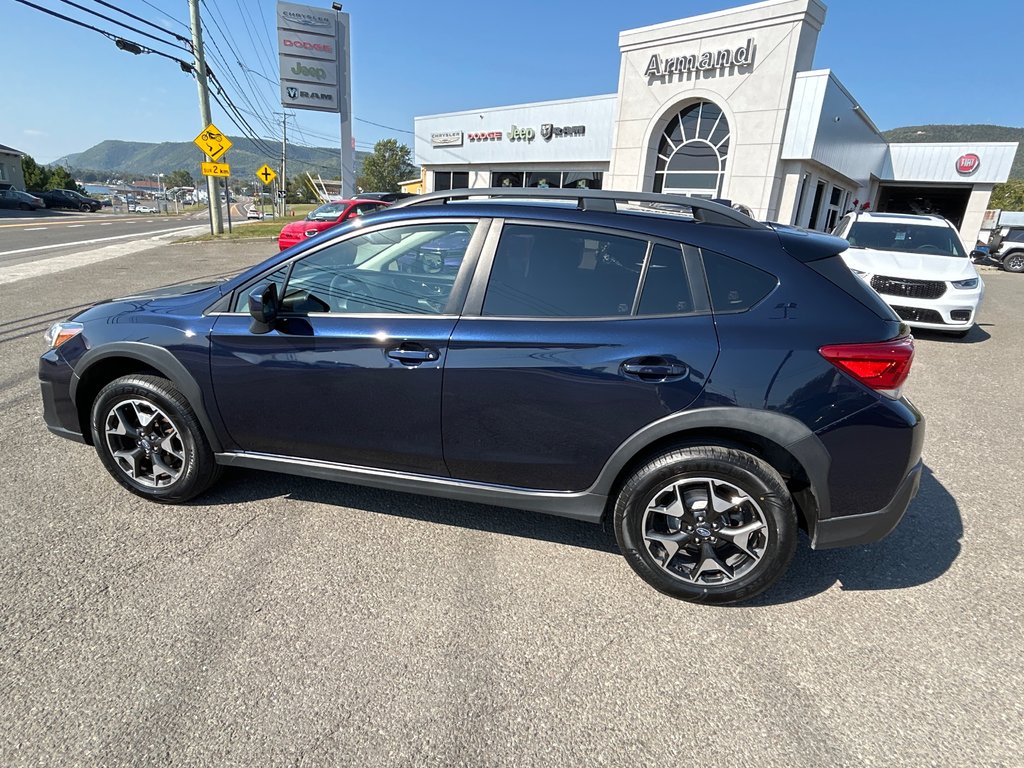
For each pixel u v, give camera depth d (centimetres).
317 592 248
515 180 2297
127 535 283
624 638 229
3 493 315
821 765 178
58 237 2045
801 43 1402
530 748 180
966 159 2467
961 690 208
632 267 245
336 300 273
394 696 197
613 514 260
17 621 223
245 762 171
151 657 209
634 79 1670
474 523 306
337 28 2652
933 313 764
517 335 245
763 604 253
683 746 183
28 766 166
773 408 226
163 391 290
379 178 9000
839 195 2038
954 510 340
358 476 282
